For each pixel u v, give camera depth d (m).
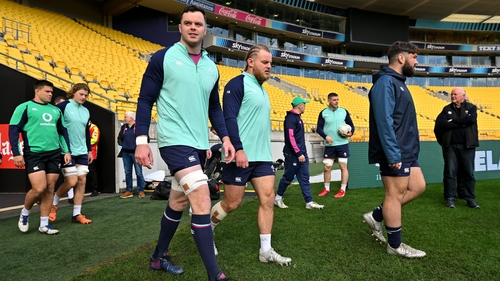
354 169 6.10
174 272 2.08
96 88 9.94
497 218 3.58
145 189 6.08
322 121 5.31
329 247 2.62
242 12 22.50
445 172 4.34
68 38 14.48
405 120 2.43
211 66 2.14
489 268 2.16
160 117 1.98
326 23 27.12
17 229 3.30
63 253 2.56
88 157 3.82
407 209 4.09
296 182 7.09
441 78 31.38
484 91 29.80
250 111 2.36
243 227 3.24
